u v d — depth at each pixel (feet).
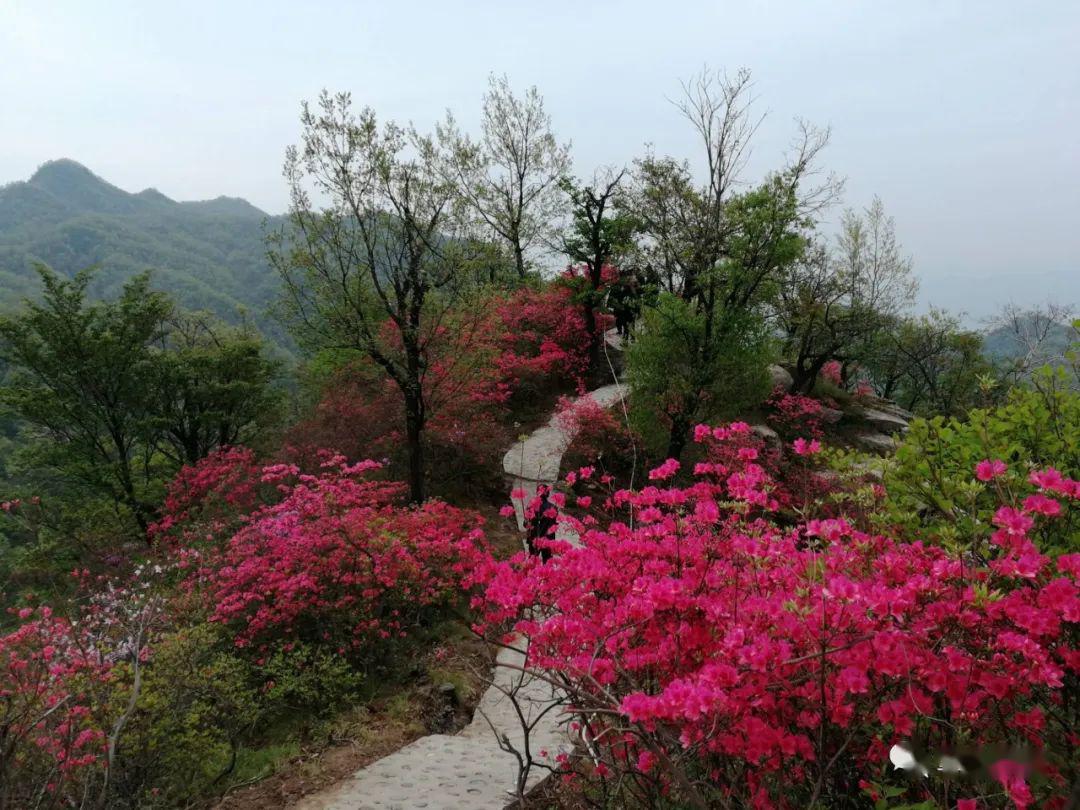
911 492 14.98
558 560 14.66
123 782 19.79
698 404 54.60
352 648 30.63
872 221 79.71
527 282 86.07
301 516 33.99
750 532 13.17
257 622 29.27
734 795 10.17
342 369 63.26
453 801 19.11
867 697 9.89
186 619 30.04
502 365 68.13
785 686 9.70
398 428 56.49
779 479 51.44
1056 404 14.90
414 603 33.91
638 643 12.60
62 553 50.44
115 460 61.62
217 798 21.65
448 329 47.03
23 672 18.35
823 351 81.41
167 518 49.01
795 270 79.25
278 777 22.79
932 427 15.48
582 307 79.82
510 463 60.29
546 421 71.15
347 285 42.55
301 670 28.94
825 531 11.60
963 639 9.59
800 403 74.59
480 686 29.81
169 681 23.40
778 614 10.04
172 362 64.13
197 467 54.54
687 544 13.25
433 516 36.81
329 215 41.88
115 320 61.62
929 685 8.84
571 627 12.41
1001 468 11.37
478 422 59.93
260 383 70.59
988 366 89.97
